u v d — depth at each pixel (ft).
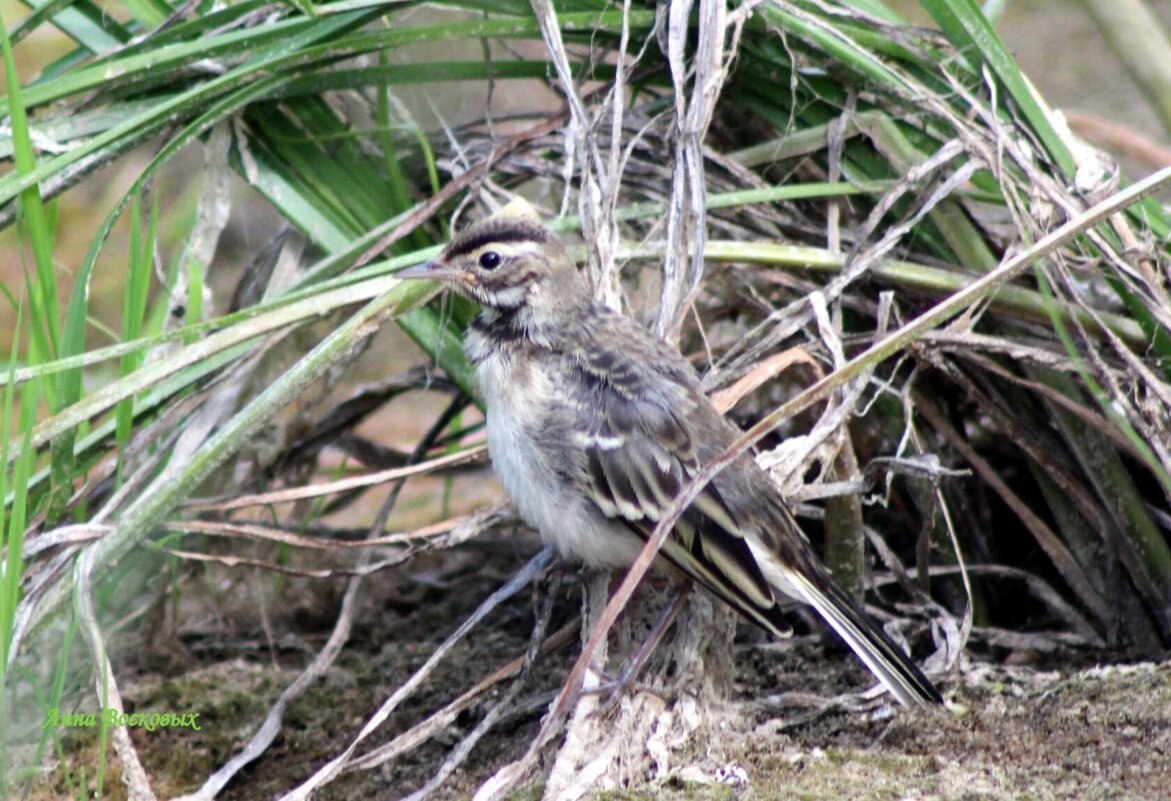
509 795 27.84
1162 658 35.04
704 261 34.81
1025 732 29.84
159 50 34.78
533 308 31.73
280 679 39.01
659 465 29.94
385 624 42.73
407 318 37.47
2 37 30.68
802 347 35.22
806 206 38.83
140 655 40.47
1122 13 34.42
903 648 33.63
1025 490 40.06
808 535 39.04
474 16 41.42
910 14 64.34
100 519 32.99
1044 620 38.47
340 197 38.14
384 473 34.88
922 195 35.81
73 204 66.90
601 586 31.68
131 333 32.99
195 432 34.83
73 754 35.17
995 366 35.42
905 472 33.42
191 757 35.27
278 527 39.91
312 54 34.94
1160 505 37.35
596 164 35.63
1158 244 35.45
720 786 27.45
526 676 32.01
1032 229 34.06
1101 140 49.90
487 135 40.34
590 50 39.55
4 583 28.66
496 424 31.78
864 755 29.09
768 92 38.40
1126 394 34.88
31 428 31.17
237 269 59.88
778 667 35.32
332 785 33.47
